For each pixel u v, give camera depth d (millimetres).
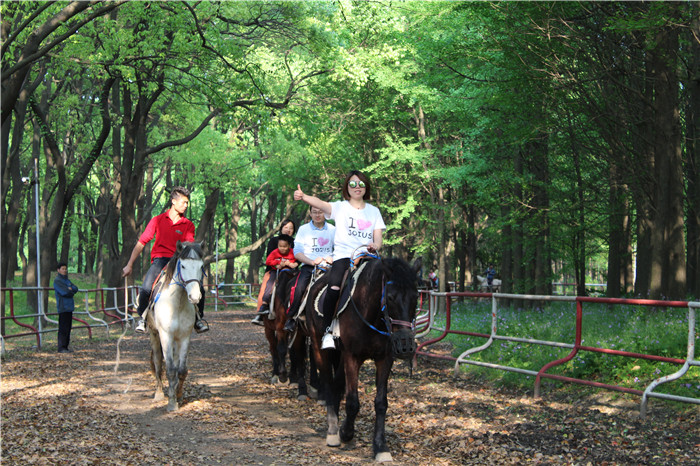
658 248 13195
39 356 13602
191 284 7859
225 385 10250
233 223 39219
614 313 15328
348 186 6891
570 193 20422
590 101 14219
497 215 24750
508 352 10500
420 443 6711
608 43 13820
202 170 30516
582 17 13266
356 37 21891
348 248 6844
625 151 15336
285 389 9859
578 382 7922
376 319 6121
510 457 6113
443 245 27438
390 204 30172
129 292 23656
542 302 20203
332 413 6703
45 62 20328
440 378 10367
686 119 17109
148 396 9125
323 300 6969
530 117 15523
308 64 24438
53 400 8555
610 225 19594
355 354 6344
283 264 10070
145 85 22453
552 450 6289
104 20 17922
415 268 6055
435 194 28578
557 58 14031
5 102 12773
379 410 6258
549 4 12719
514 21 13578
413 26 20922
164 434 7000
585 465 5824
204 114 30391
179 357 8445
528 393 8781
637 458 5922
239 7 18703
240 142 30969
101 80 26422
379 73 22438
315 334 7348
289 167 30438
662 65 12961
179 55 18109
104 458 5918
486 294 10414
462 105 20016
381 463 5984
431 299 12461
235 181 31109
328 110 26750
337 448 6574
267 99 22172
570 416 7465
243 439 6844
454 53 15352
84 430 6953
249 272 44750
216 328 22062
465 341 12500
